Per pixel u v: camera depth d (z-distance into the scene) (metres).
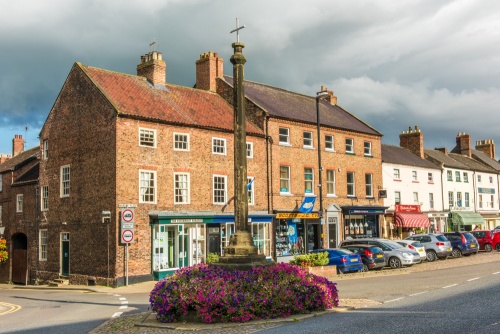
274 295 12.48
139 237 26.16
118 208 25.55
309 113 37.62
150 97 29.61
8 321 14.87
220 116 32.09
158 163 27.41
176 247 27.53
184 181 28.55
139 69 32.69
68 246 28.81
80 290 25.11
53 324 13.68
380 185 41.25
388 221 42.66
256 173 32.12
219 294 12.10
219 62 36.03
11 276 34.31
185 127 28.83
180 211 27.84
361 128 40.44
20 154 41.94
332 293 13.87
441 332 9.73
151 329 11.69
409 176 45.94
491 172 59.44
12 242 34.62
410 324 10.74
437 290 17.16
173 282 12.77
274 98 37.38
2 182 36.34
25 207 33.22
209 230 29.16
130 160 26.28
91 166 27.38
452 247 36.00
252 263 13.62
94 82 27.80
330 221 36.44
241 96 14.20
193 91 33.75
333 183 37.25
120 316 14.21
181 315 12.42
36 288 27.88
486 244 41.38
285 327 11.12
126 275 25.20
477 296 14.92
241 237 13.89
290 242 33.66
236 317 11.98
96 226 26.69
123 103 27.19
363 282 21.56
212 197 29.75
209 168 29.80
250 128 32.31
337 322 11.39
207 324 11.84
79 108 28.70
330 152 37.16
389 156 44.94
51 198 30.48
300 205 34.28
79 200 28.05
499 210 60.12
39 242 31.27
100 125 27.02
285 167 34.06
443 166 50.69
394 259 29.38
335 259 26.50
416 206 45.09
